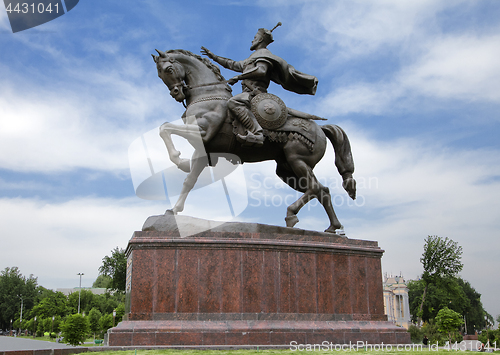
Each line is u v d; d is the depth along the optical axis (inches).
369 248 281.7
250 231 256.7
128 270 253.9
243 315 234.2
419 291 2075.5
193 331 220.1
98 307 2454.5
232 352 196.1
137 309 225.1
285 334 233.1
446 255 1432.1
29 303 2802.7
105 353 191.6
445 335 1015.6
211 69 283.1
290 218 284.0
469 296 2620.6
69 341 834.2
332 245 267.6
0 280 2908.5
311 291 254.7
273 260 250.2
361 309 267.0
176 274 232.5
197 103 270.1
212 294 233.8
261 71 286.0
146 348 205.8
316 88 307.1
